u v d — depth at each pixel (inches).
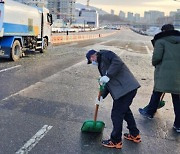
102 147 176.9
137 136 188.7
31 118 221.8
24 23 605.3
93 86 358.3
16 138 182.9
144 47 1248.2
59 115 233.1
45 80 378.0
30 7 653.9
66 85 354.3
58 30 2377.0
